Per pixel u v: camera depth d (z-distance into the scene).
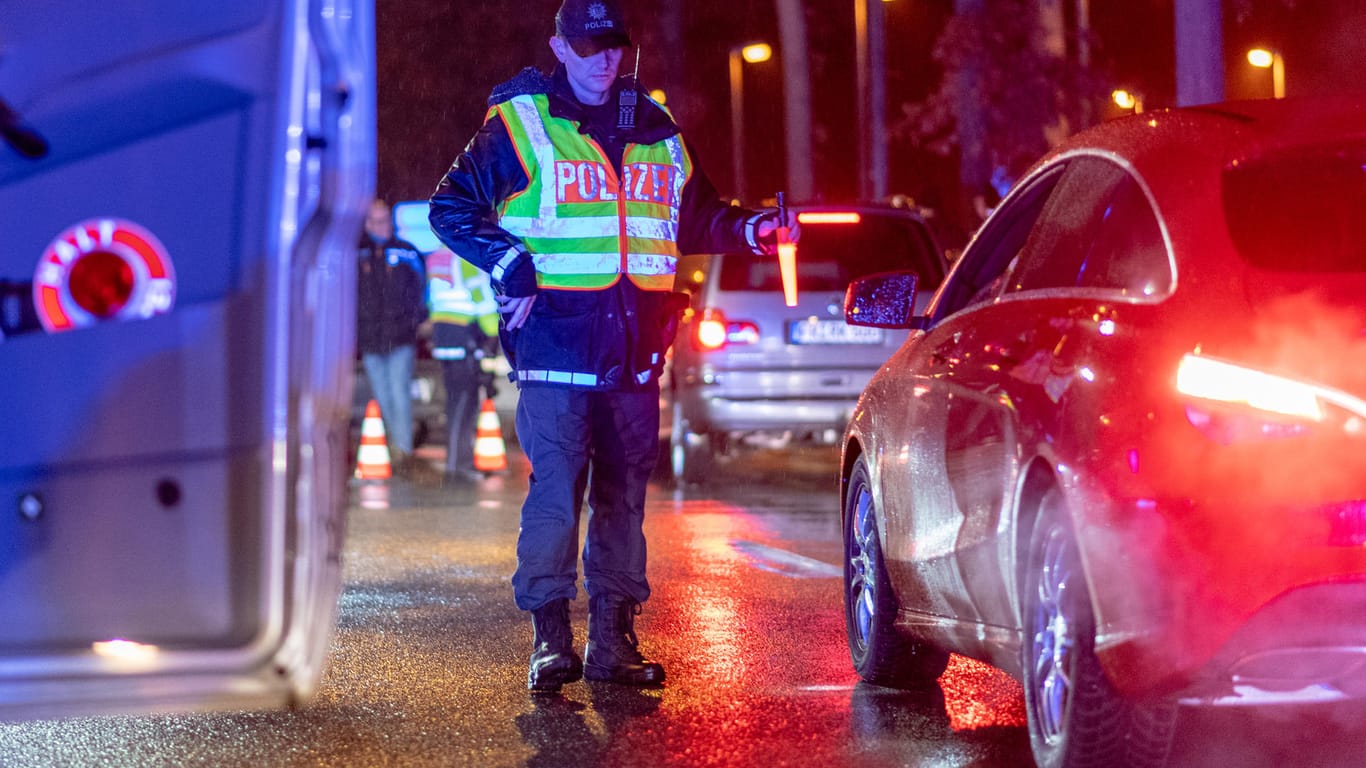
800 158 68.12
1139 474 10.00
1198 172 11.02
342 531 8.91
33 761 12.45
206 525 8.23
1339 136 11.23
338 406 8.73
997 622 12.05
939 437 12.68
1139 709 10.54
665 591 20.11
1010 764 11.94
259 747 12.76
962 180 53.88
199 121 8.34
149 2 8.41
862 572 14.97
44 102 8.37
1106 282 11.22
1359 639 9.77
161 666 8.27
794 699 14.14
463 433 36.97
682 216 15.05
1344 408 9.79
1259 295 10.27
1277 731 12.56
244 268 8.23
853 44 84.00
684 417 33.56
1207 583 9.80
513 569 22.55
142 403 8.26
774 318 32.66
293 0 8.34
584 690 14.62
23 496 8.33
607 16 14.29
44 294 8.34
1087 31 54.75
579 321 14.36
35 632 8.36
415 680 15.15
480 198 14.24
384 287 37.34
